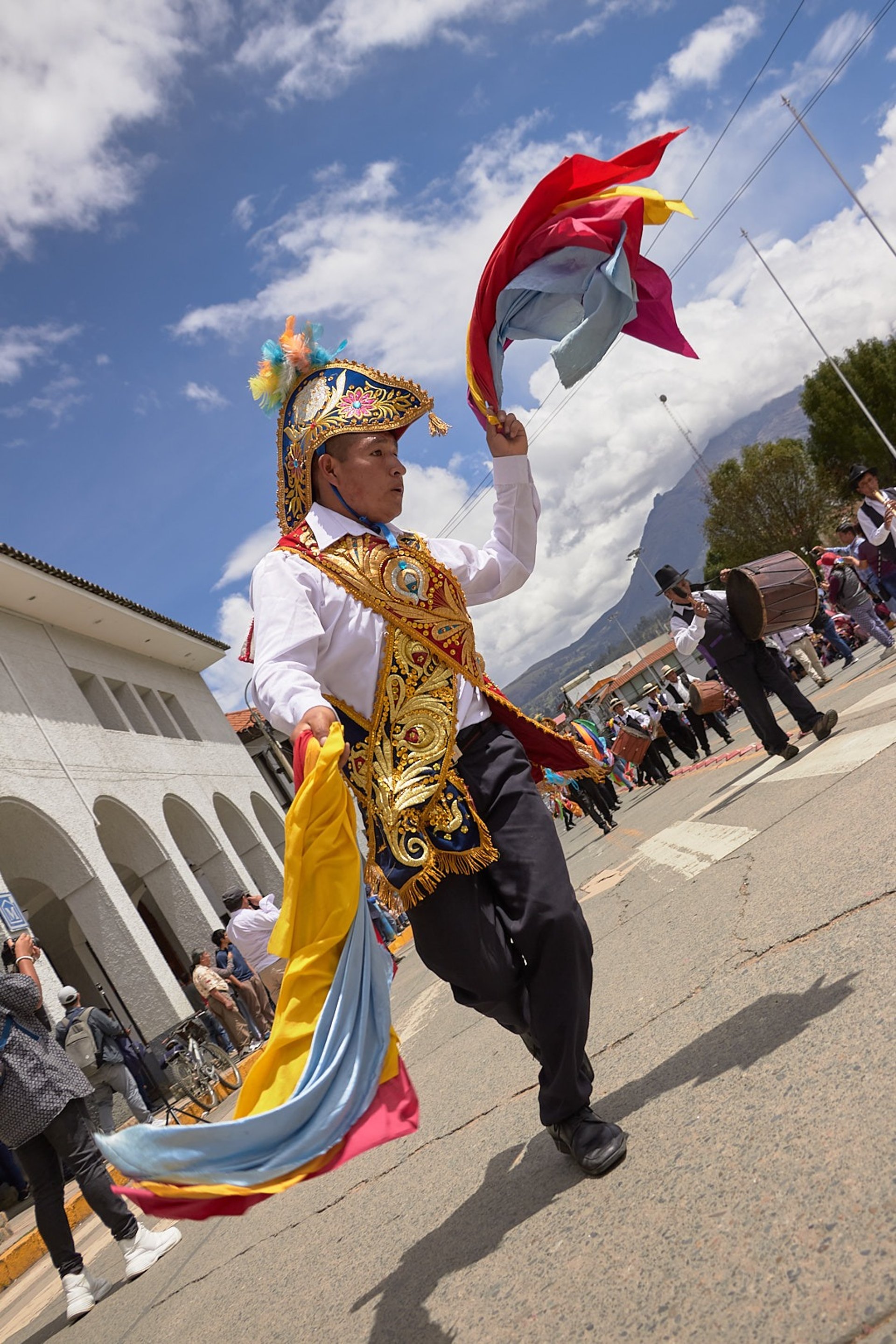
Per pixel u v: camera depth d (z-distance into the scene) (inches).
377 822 108.7
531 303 132.7
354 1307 106.7
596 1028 151.5
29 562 689.6
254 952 474.6
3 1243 358.0
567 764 122.4
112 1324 162.9
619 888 290.7
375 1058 93.7
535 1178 112.0
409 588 113.7
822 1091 88.8
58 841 628.7
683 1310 70.9
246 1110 89.9
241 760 1073.5
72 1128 191.3
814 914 137.8
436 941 107.0
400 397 119.4
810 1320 62.8
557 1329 77.6
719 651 310.2
